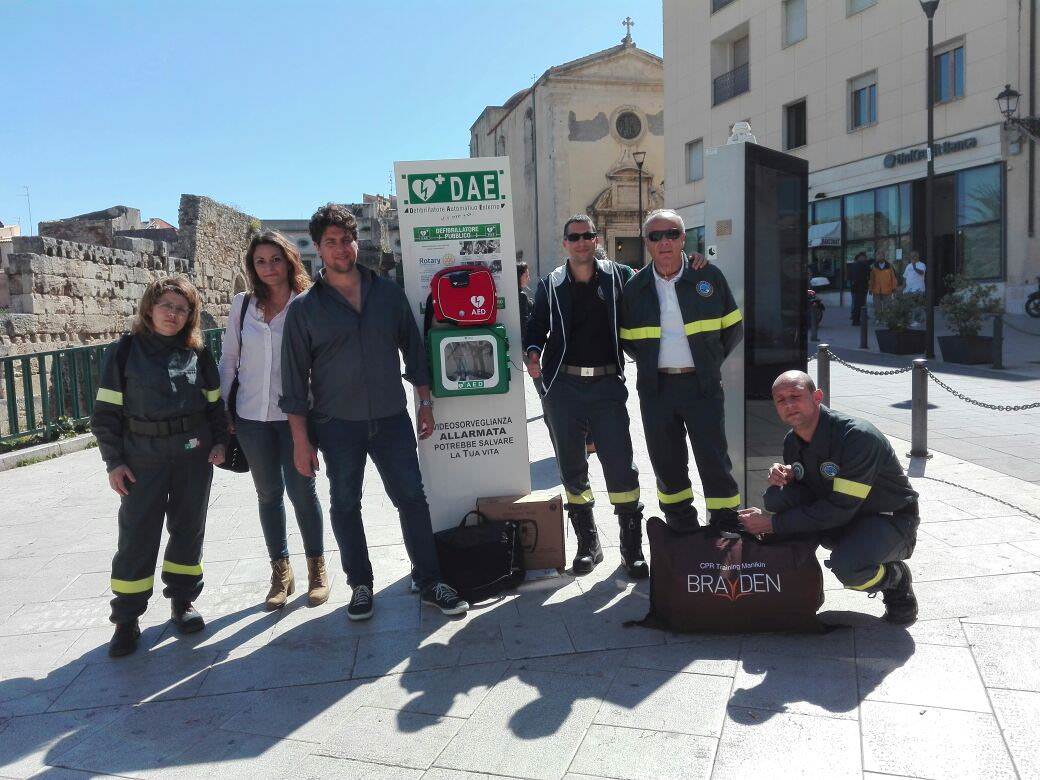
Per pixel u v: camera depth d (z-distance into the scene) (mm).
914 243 21812
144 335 3941
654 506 5852
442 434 4715
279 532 4488
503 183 4613
